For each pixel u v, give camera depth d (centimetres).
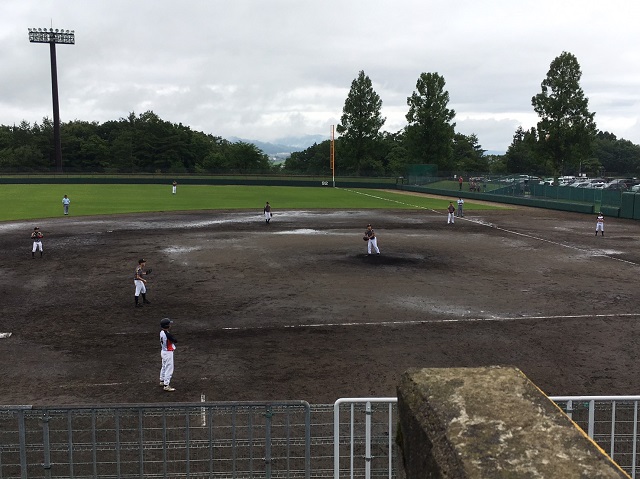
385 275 2522
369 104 11150
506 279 2456
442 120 9869
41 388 1282
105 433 973
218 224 4331
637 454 871
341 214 5166
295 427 996
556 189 6025
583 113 7350
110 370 1395
